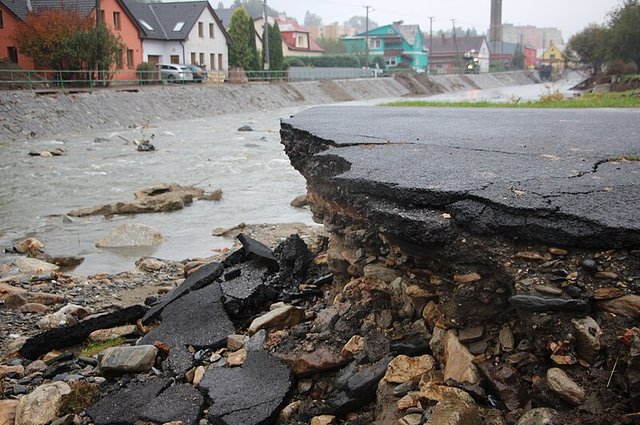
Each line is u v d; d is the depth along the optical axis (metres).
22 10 45.97
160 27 57.69
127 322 6.89
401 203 5.17
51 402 5.06
